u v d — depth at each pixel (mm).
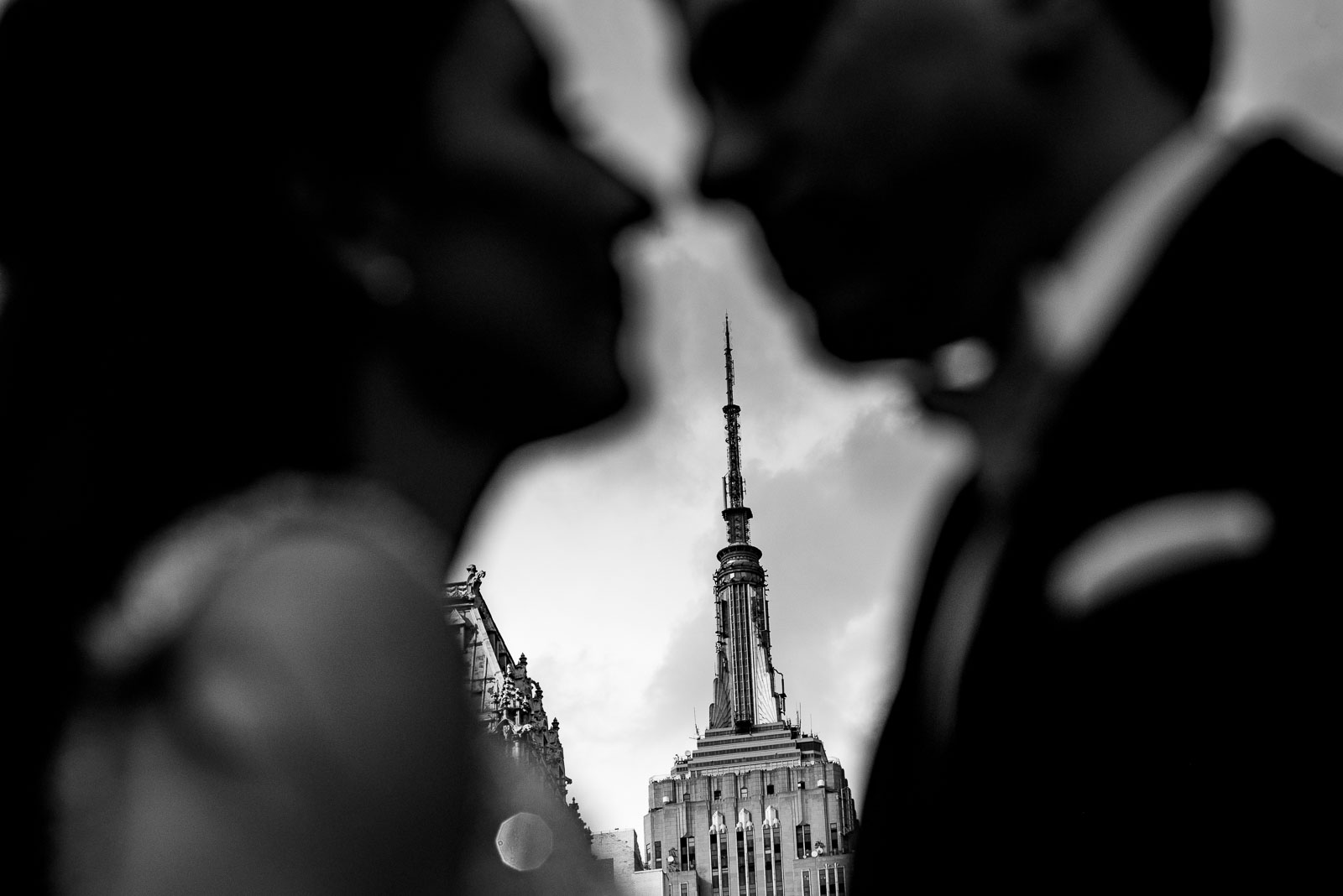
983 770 4129
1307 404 3697
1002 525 4395
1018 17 4469
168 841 3064
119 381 3785
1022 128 4465
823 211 4848
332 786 3137
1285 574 3607
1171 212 4195
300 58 4109
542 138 4453
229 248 4000
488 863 3775
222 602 3270
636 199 4645
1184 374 3908
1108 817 3742
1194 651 3676
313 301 4074
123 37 4047
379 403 4184
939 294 4797
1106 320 4223
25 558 3465
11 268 3975
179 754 3123
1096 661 3840
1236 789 3559
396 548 3682
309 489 3705
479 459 4453
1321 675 3510
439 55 4301
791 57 4754
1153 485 3893
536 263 4375
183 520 3564
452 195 4277
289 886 3070
